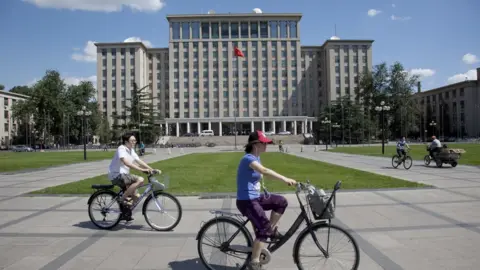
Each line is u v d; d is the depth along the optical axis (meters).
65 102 81.69
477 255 5.24
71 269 4.83
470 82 92.94
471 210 8.31
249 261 4.57
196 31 108.56
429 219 7.46
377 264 4.88
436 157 20.06
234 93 108.25
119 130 82.25
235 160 29.86
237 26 108.81
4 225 7.28
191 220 7.63
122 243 6.02
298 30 109.12
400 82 79.25
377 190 11.34
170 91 107.81
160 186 6.84
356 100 90.94
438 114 104.25
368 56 109.31
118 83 107.94
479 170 17.83
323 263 4.36
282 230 6.60
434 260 5.04
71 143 93.56
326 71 112.00
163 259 5.22
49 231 6.81
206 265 4.69
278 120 99.50
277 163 24.94
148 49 113.81
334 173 17.28
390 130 84.81
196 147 74.81
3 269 4.84
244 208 4.46
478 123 92.06
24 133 90.69
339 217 7.68
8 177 17.30
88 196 10.91
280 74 108.50
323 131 91.12
